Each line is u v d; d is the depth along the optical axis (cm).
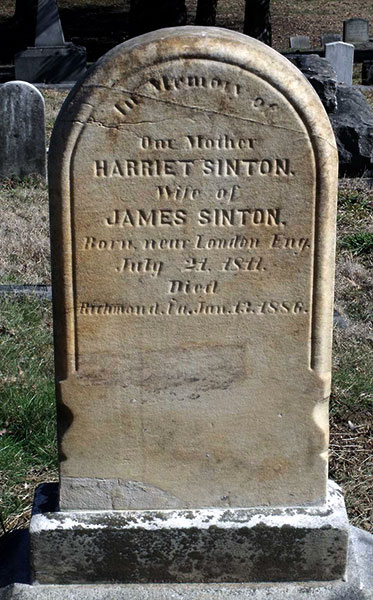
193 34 235
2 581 262
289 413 256
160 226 244
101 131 238
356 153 629
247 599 257
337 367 372
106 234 244
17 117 627
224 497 261
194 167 241
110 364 252
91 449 257
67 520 258
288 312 251
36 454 325
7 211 564
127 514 260
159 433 257
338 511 260
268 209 244
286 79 236
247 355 253
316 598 256
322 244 246
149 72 234
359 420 346
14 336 386
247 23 1327
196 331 251
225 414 256
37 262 478
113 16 1834
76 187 241
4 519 298
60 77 1096
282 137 239
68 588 259
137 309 249
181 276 247
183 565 259
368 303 435
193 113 237
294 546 258
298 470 260
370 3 2022
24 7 1511
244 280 248
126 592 258
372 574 264
